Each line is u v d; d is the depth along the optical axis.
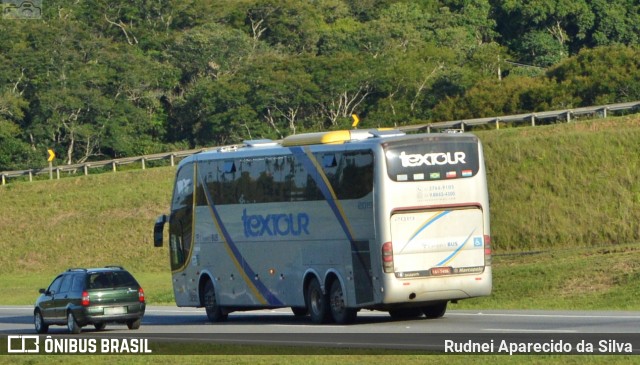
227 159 101.25
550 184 166.75
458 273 85.38
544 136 182.62
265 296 96.62
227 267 101.25
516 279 120.50
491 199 167.38
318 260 90.25
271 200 95.44
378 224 84.06
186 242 107.44
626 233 151.75
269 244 95.81
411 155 85.06
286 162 93.81
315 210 90.44
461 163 86.25
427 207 85.00
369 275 84.94
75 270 98.56
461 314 94.38
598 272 114.75
